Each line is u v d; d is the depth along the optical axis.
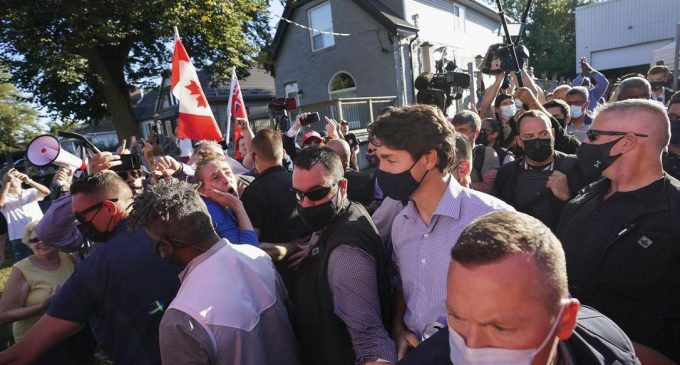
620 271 1.47
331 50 15.70
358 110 12.16
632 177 1.50
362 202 3.08
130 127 15.52
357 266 1.44
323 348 1.57
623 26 21.25
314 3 15.74
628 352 0.98
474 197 1.41
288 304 1.81
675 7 19.66
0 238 6.16
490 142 3.32
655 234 1.40
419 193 1.42
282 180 2.63
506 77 3.84
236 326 1.37
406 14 14.31
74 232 2.76
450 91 4.42
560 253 0.80
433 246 1.39
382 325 1.44
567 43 28.88
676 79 6.79
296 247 2.29
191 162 4.13
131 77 16.73
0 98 21.92
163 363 1.33
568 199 2.19
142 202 1.47
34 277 2.68
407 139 1.31
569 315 0.81
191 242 1.45
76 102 15.95
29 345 1.58
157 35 13.98
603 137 1.55
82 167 3.10
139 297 1.59
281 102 6.31
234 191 2.38
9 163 21.86
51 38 12.69
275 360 1.56
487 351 0.78
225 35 15.21
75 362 2.56
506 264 0.75
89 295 1.61
